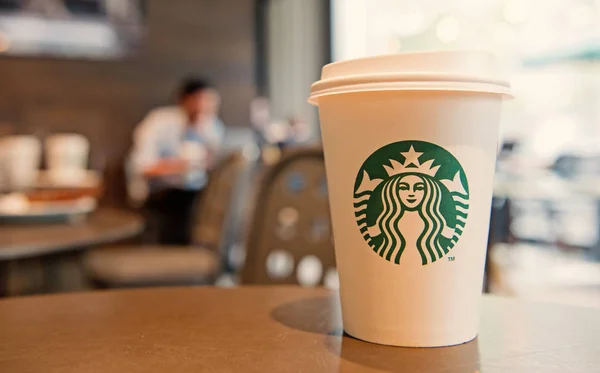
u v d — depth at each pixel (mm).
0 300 655
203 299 657
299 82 4684
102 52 3990
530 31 4562
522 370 424
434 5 4648
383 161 481
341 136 501
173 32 4199
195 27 4266
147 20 4113
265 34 4480
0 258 1322
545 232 4402
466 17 4621
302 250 1215
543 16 4520
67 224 1635
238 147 4324
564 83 4531
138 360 440
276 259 1203
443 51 477
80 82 3957
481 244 503
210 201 2410
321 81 505
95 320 561
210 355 452
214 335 509
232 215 2262
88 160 3977
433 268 481
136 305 627
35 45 3822
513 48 4582
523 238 4355
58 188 1865
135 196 3924
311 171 1236
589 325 553
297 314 586
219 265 2262
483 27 4609
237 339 497
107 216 1890
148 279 2160
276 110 4582
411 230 480
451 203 480
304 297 668
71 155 3676
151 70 4148
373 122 479
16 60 3791
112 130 4051
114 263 2166
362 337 500
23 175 2943
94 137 4000
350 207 501
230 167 2312
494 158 508
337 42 4699
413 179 477
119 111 4070
